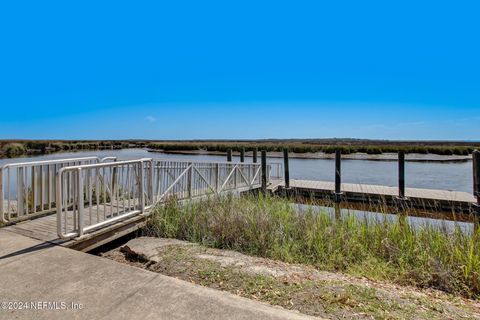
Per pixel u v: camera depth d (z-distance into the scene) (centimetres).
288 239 487
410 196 1040
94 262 325
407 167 2342
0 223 466
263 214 544
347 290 292
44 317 223
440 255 407
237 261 379
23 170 507
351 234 487
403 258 423
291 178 1698
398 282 363
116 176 502
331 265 414
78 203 408
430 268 376
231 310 231
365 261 422
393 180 1661
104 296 253
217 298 250
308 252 455
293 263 421
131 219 510
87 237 416
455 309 268
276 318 220
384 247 449
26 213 504
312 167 2397
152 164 584
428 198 1000
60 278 286
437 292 337
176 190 705
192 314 226
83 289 265
